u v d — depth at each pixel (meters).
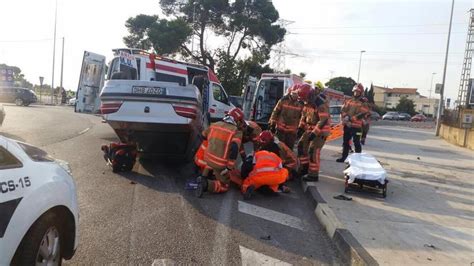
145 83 8.47
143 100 8.46
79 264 4.28
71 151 10.89
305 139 9.27
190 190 7.66
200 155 7.89
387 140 21.50
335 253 5.16
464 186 9.34
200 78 11.55
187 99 8.51
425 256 4.91
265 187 7.80
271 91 16.34
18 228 3.04
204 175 7.53
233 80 36.16
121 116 8.52
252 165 7.73
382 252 4.95
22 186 3.14
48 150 10.77
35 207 3.20
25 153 3.45
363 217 6.36
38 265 3.35
